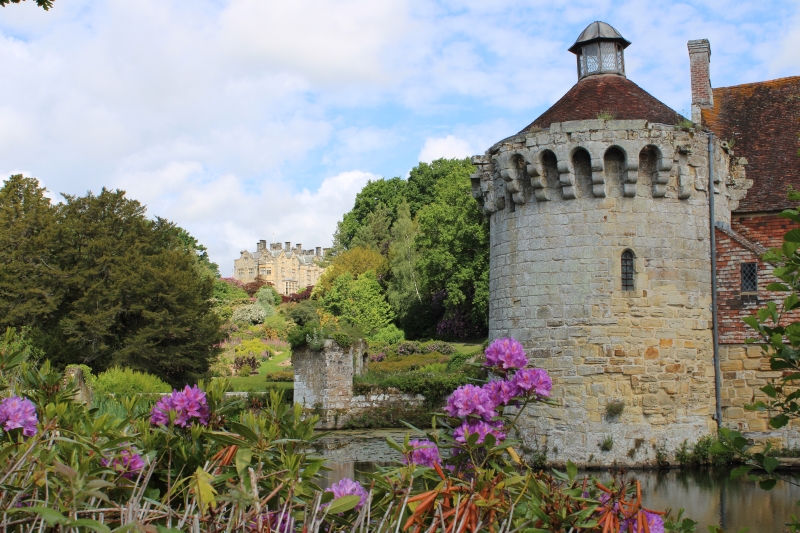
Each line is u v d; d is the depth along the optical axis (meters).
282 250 165.00
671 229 19.52
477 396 6.21
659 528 5.59
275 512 5.28
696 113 25.06
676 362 19.20
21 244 39.94
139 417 7.28
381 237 88.38
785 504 15.14
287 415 6.55
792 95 24.59
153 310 40.59
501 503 5.34
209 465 5.77
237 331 74.25
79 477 4.81
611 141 19.06
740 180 21.44
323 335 32.47
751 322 6.93
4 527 4.52
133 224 43.56
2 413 5.98
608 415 18.91
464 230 50.72
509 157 20.16
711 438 19.06
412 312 68.38
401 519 5.02
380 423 31.34
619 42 22.58
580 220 19.50
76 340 37.25
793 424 18.84
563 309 19.50
